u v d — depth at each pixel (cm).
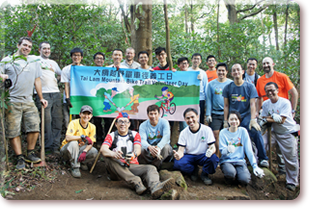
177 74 484
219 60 742
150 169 363
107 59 683
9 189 346
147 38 564
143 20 556
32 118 401
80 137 394
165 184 336
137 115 482
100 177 404
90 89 477
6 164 385
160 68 509
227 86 438
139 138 385
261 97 477
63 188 361
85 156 392
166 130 405
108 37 914
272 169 462
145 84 484
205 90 500
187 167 390
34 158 402
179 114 480
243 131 393
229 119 395
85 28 680
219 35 776
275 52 740
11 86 386
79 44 606
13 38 574
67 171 403
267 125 434
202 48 722
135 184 350
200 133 391
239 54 748
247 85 427
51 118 463
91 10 620
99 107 478
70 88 471
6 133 386
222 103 459
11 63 377
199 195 356
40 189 352
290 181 414
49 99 449
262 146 410
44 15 603
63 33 588
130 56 500
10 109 385
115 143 376
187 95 480
